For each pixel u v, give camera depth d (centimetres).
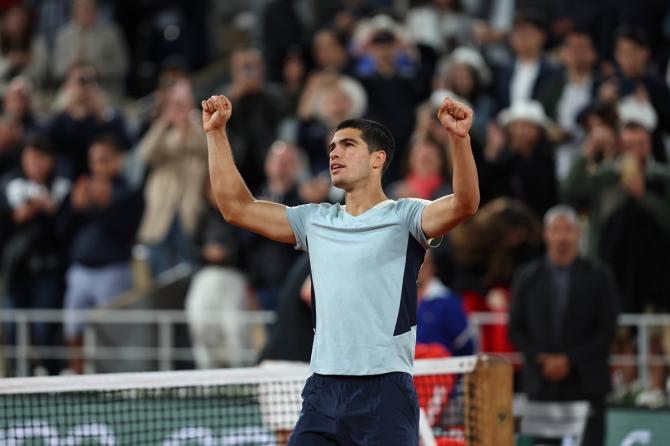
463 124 1714
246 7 6512
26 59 5919
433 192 3953
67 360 4247
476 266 3634
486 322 3562
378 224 1806
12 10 5984
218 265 4041
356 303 1783
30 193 4338
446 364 2253
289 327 2620
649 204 3825
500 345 3550
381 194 1858
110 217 4262
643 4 5109
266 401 2453
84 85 4784
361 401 1772
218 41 6506
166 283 4228
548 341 3014
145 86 6028
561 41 5203
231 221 1895
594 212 3881
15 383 2022
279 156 4088
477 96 4600
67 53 5734
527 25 4666
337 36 4897
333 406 1780
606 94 4244
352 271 1794
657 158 4275
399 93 4616
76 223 4297
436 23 5384
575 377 2975
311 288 1855
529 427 3008
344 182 1836
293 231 1877
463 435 2297
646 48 4528
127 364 4150
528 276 3084
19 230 4300
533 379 3008
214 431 2527
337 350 1781
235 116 4691
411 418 1794
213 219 4075
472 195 1736
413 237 1806
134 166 5059
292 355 2605
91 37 5766
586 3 5181
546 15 5412
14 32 5947
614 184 3859
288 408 2428
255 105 4706
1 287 4481
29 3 6266
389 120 4566
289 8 5466
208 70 6000
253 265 4041
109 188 4319
